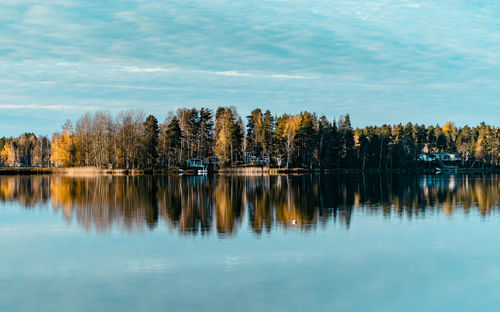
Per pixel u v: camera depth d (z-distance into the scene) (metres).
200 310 23.81
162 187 94.75
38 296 25.88
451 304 24.56
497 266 31.22
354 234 41.50
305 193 80.19
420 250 35.59
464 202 66.00
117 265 31.56
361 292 26.23
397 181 116.62
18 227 45.72
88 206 61.66
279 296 25.66
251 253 34.53
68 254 34.59
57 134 189.50
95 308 24.16
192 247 36.50
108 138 166.50
